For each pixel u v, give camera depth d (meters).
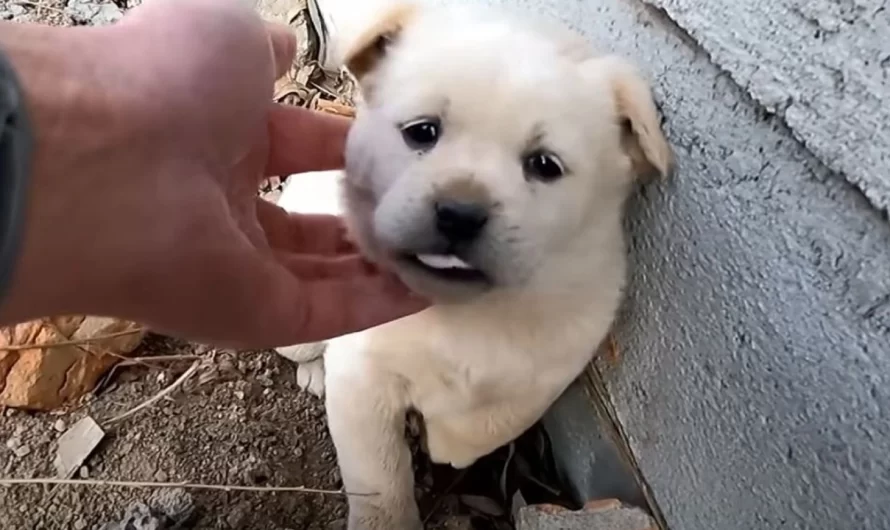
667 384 0.25
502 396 0.26
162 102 0.17
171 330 0.20
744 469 0.22
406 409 0.28
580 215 0.23
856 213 0.18
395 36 0.24
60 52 0.16
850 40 0.17
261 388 0.31
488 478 0.31
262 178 0.23
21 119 0.14
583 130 0.22
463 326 0.25
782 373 0.20
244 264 0.20
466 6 0.25
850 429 0.19
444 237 0.21
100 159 0.16
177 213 0.18
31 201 0.15
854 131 0.17
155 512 0.28
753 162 0.20
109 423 0.30
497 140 0.21
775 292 0.20
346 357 0.26
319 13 0.39
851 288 0.18
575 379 0.28
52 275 0.16
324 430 0.31
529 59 0.22
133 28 0.18
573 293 0.24
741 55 0.20
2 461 0.29
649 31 0.24
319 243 0.24
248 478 0.30
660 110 0.23
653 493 0.26
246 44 0.19
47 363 0.30
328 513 0.29
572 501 0.30
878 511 0.18
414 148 0.22
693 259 0.23
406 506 0.28
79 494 0.28
